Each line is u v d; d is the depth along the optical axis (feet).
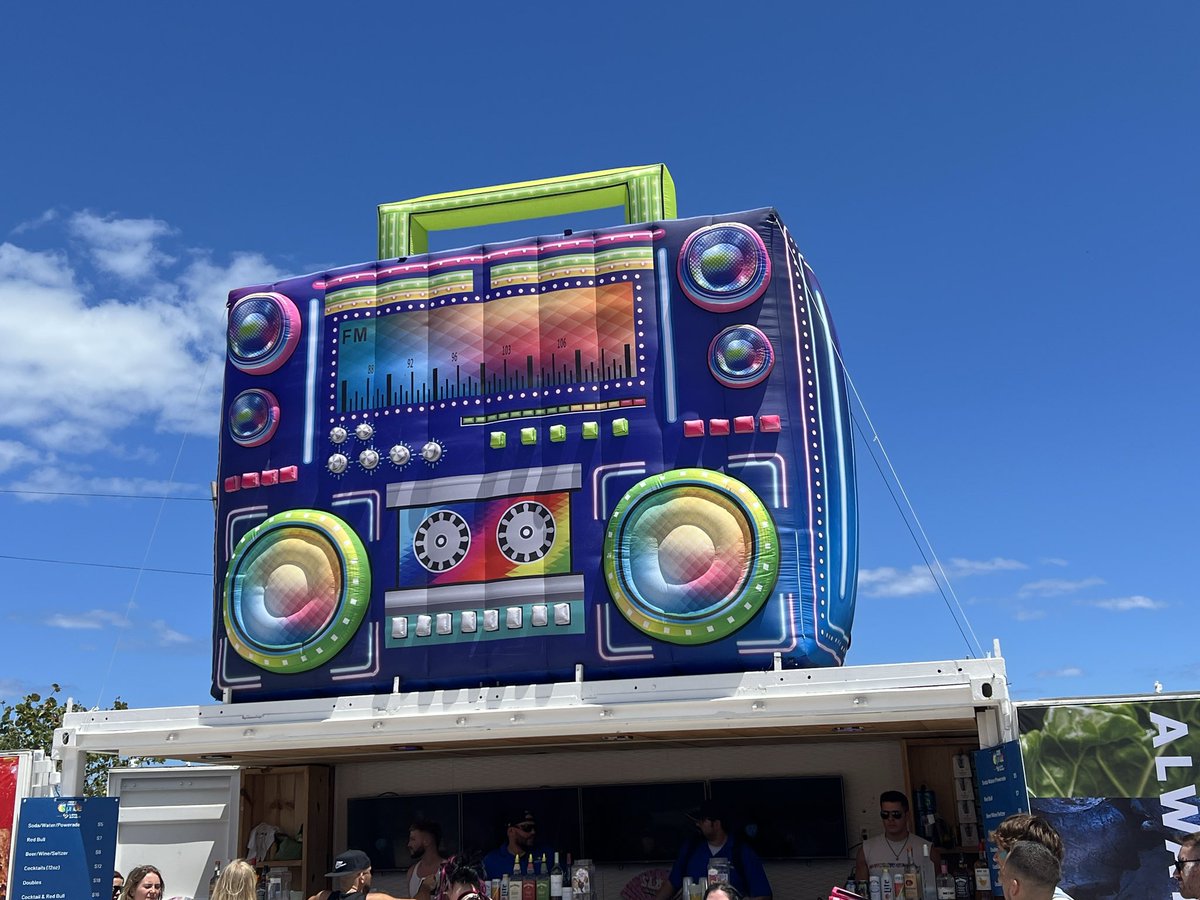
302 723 31.07
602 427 32.81
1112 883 25.82
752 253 32.89
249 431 35.53
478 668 31.94
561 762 39.65
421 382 34.53
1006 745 25.99
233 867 22.86
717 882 31.04
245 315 36.35
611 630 31.32
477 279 34.96
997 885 26.61
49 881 30.58
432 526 33.27
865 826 36.58
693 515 31.32
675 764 38.63
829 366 35.40
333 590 33.35
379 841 40.29
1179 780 26.02
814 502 31.58
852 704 27.68
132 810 43.06
